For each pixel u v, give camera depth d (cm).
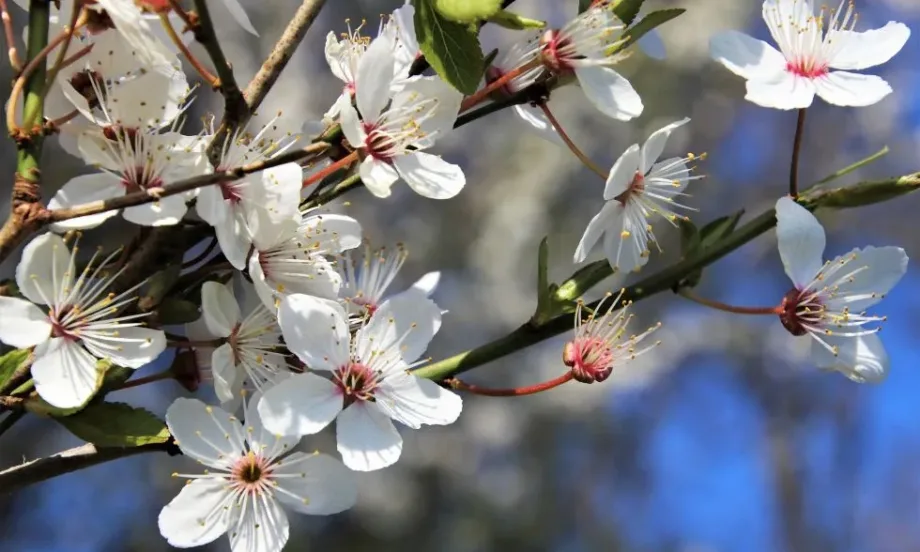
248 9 95
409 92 37
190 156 36
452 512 112
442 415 37
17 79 35
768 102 38
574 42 37
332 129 37
